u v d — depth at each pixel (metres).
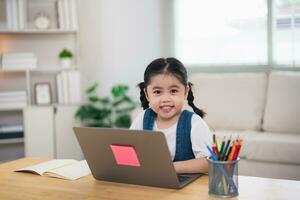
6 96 3.64
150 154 1.16
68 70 3.85
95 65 4.00
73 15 3.72
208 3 3.92
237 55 3.84
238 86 3.44
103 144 1.23
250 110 3.34
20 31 3.64
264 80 3.41
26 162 1.63
